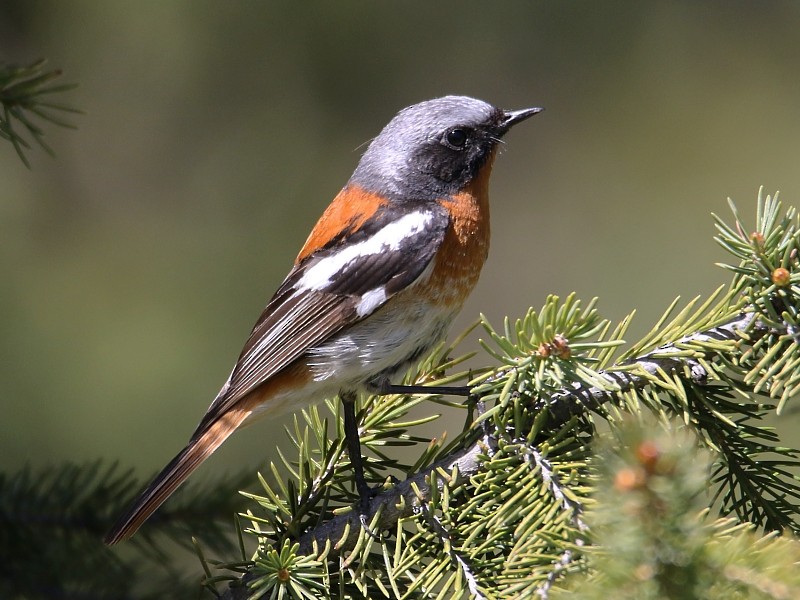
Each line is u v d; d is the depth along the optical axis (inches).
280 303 312.3
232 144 575.5
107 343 520.4
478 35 595.2
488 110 330.6
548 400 222.7
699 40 614.5
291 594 222.4
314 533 236.1
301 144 577.6
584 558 185.5
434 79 589.9
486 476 218.1
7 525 294.2
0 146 550.6
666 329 228.1
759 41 610.5
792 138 593.9
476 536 217.0
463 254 313.9
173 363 518.6
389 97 586.6
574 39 609.9
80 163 564.7
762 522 228.4
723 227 221.5
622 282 594.2
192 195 571.8
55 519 296.4
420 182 322.7
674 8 613.9
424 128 325.4
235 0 547.5
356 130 582.9
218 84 566.9
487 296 621.0
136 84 559.8
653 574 158.2
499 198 633.0
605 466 168.4
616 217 612.1
